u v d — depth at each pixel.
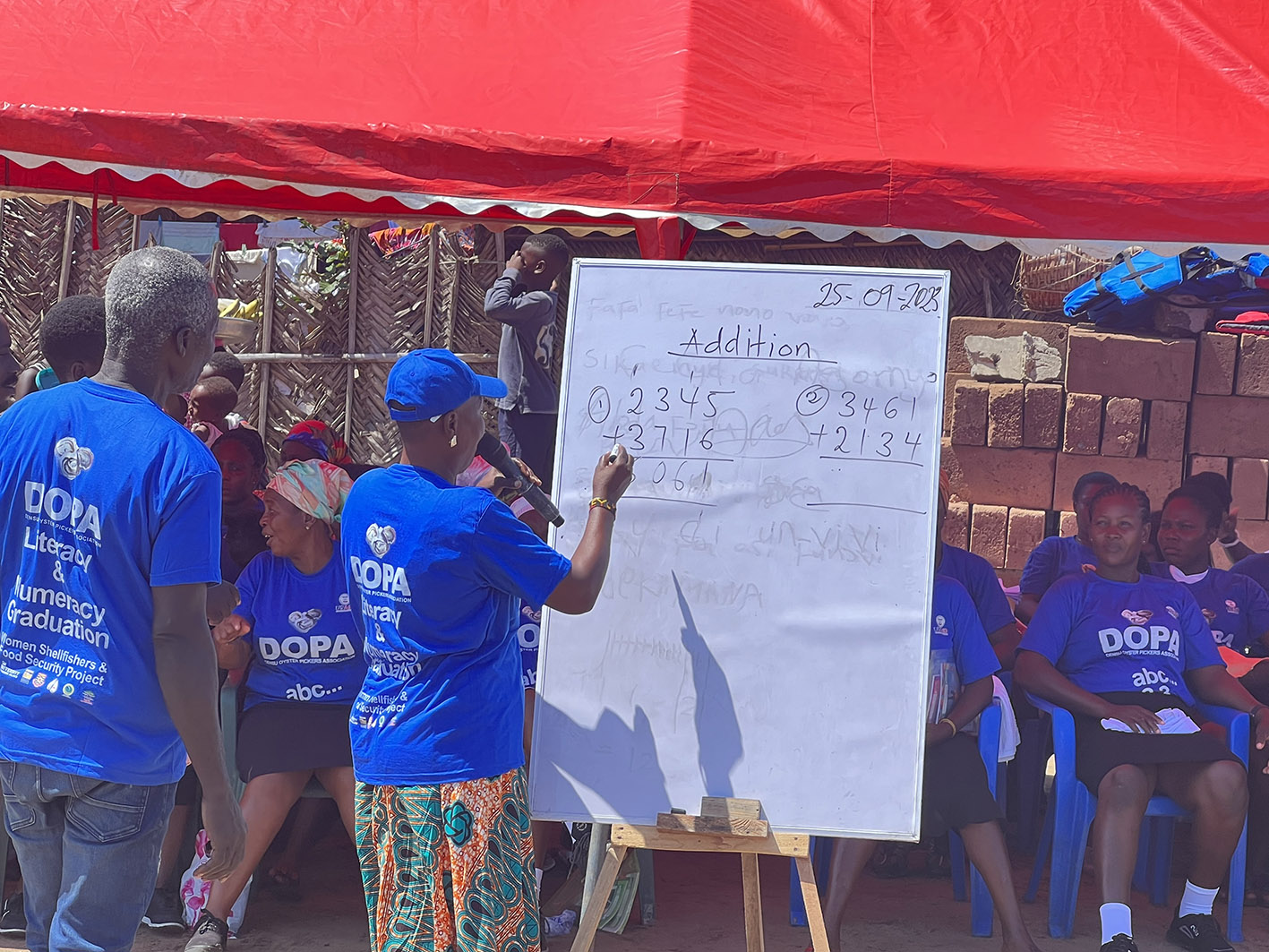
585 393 3.37
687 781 3.21
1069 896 4.33
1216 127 4.41
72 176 6.20
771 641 3.26
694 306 3.41
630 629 3.28
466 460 2.90
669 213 3.85
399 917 2.78
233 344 7.82
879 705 3.23
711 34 4.61
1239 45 4.90
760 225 3.92
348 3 4.82
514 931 2.80
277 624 4.11
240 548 4.73
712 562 3.30
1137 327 8.67
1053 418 8.33
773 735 3.22
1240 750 4.41
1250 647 5.41
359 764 2.87
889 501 3.30
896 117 4.32
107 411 2.46
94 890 2.49
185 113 3.85
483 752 2.77
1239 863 4.38
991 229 3.90
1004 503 8.37
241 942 4.05
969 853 4.09
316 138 3.86
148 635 2.46
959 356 8.59
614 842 3.18
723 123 4.04
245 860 3.94
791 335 3.38
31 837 2.53
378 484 2.84
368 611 2.85
